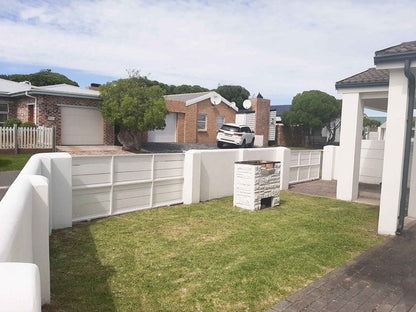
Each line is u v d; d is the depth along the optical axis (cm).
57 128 1795
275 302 341
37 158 500
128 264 421
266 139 3056
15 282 124
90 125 1942
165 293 352
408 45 589
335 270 425
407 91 579
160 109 1822
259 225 619
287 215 706
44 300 317
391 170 594
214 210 725
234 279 389
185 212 699
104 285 364
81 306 319
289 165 1084
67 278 376
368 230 620
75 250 462
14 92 1862
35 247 311
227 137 2295
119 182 664
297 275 407
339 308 333
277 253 477
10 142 1471
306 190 1063
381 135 1858
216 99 2583
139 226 587
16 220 198
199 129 2550
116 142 2062
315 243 527
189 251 473
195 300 340
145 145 2114
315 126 3219
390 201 593
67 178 559
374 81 838
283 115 3312
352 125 896
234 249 487
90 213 625
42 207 313
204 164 819
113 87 1834
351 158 898
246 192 744
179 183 786
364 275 412
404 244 538
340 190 916
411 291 373
